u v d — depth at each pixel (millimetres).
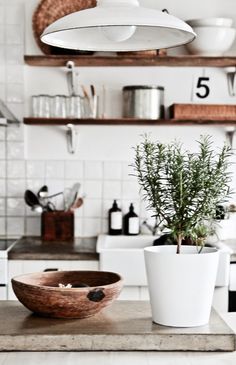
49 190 4582
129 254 3777
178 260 1987
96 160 4578
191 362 1808
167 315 2012
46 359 1829
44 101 4348
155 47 2455
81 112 4375
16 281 2096
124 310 2236
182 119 4293
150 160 2088
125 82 4578
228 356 1875
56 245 4156
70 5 4461
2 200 4570
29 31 4523
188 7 4562
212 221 2193
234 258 3873
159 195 2080
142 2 4562
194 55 4434
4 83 4527
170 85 4582
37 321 2068
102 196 4586
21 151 4559
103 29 2252
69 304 2047
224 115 4309
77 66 4523
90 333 1924
